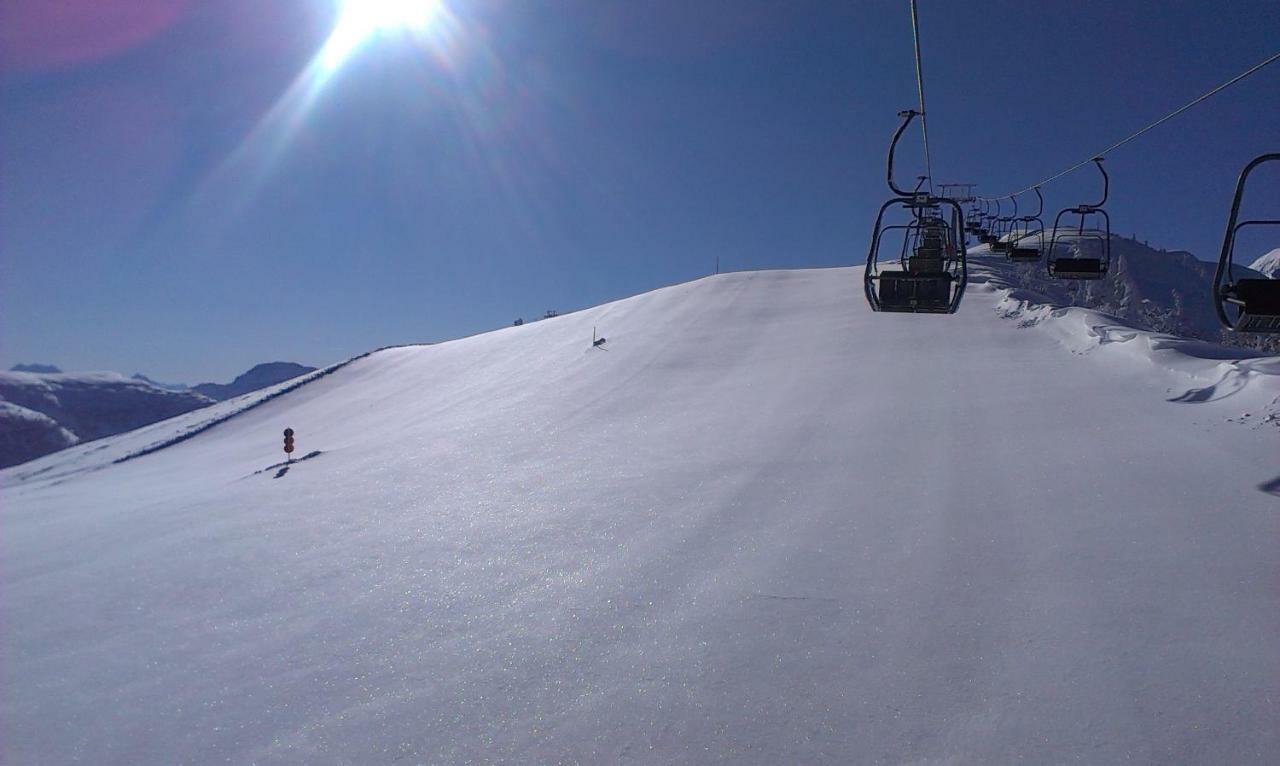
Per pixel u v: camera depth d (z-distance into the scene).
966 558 8.68
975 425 14.30
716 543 10.16
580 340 36.12
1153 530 8.66
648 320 36.56
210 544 12.28
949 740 5.56
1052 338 20.91
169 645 8.37
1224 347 16.17
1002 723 5.68
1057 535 8.95
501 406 25.56
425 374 41.28
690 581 8.98
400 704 6.76
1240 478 9.69
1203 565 7.70
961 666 6.51
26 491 34.31
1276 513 8.57
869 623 7.45
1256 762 4.98
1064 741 5.40
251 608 9.34
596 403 22.69
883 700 6.15
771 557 9.44
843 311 30.55
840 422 16.05
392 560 10.80
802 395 19.14
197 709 6.88
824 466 13.20
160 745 6.29
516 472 15.82
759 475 13.17
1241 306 6.98
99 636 8.73
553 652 7.54
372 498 14.93
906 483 11.66
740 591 8.52
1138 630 6.70
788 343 26.61
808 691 6.39
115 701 7.11
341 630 8.48
